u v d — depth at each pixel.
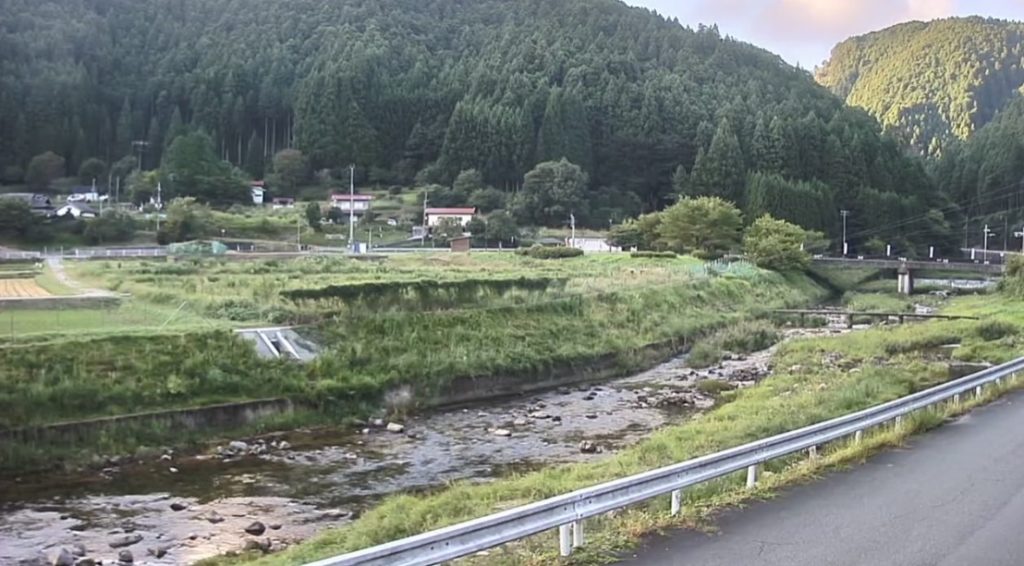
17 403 20.88
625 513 10.92
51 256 61.81
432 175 122.75
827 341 41.75
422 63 151.38
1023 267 69.19
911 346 39.56
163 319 30.25
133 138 130.88
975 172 147.88
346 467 19.91
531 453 21.20
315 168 124.06
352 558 7.11
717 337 45.38
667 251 85.25
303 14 169.38
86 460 20.02
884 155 136.25
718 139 119.56
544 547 9.59
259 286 37.72
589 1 195.62
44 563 12.84
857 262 92.44
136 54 152.38
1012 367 24.78
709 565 8.59
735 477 12.91
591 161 129.38
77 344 24.11
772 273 78.62
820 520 10.42
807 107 155.62
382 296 38.06
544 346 35.47
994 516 10.62
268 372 26.11
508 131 123.50
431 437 23.48
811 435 13.91
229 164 118.88
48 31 143.75
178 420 22.56
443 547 7.88
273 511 16.09
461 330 34.09
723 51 185.25
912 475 13.09
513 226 97.38
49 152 116.06
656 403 28.92
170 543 13.90
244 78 142.25
